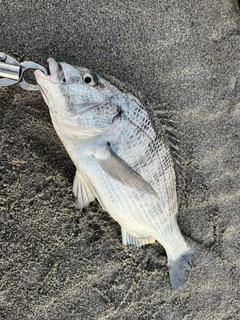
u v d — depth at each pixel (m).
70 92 0.34
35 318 0.42
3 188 0.40
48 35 0.40
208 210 0.46
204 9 0.43
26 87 0.36
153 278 0.45
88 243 0.43
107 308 0.44
